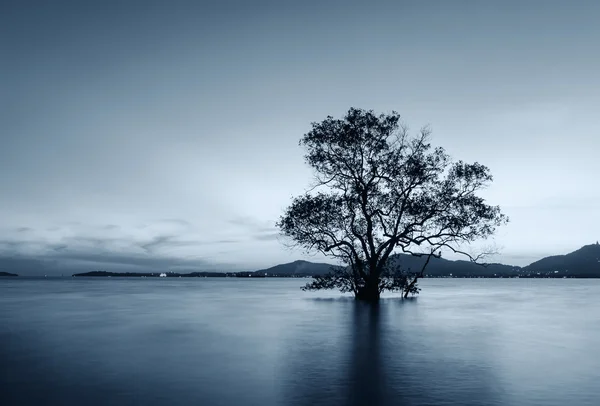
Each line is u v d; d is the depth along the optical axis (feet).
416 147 130.41
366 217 128.26
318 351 47.75
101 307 113.91
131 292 219.82
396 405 28.40
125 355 45.55
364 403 28.78
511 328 68.33
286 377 35.70
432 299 148.25
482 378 35.47
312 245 132.05
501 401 29.30
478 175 126.62
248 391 31.58
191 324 73.61
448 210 127.44
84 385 33.24
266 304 123.34
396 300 135.54
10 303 129.29
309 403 28.78
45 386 32.96
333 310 99.86
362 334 60.85
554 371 38.01
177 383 33.83
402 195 128.98
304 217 128.16
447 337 58.39
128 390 31.83
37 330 66.13
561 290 286.05
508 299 161.07
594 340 56.18
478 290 274.98
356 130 128.88
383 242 131.54
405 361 42.29
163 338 57.67
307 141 132.16
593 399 29.71
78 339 56.95
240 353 46.60
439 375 36.45
